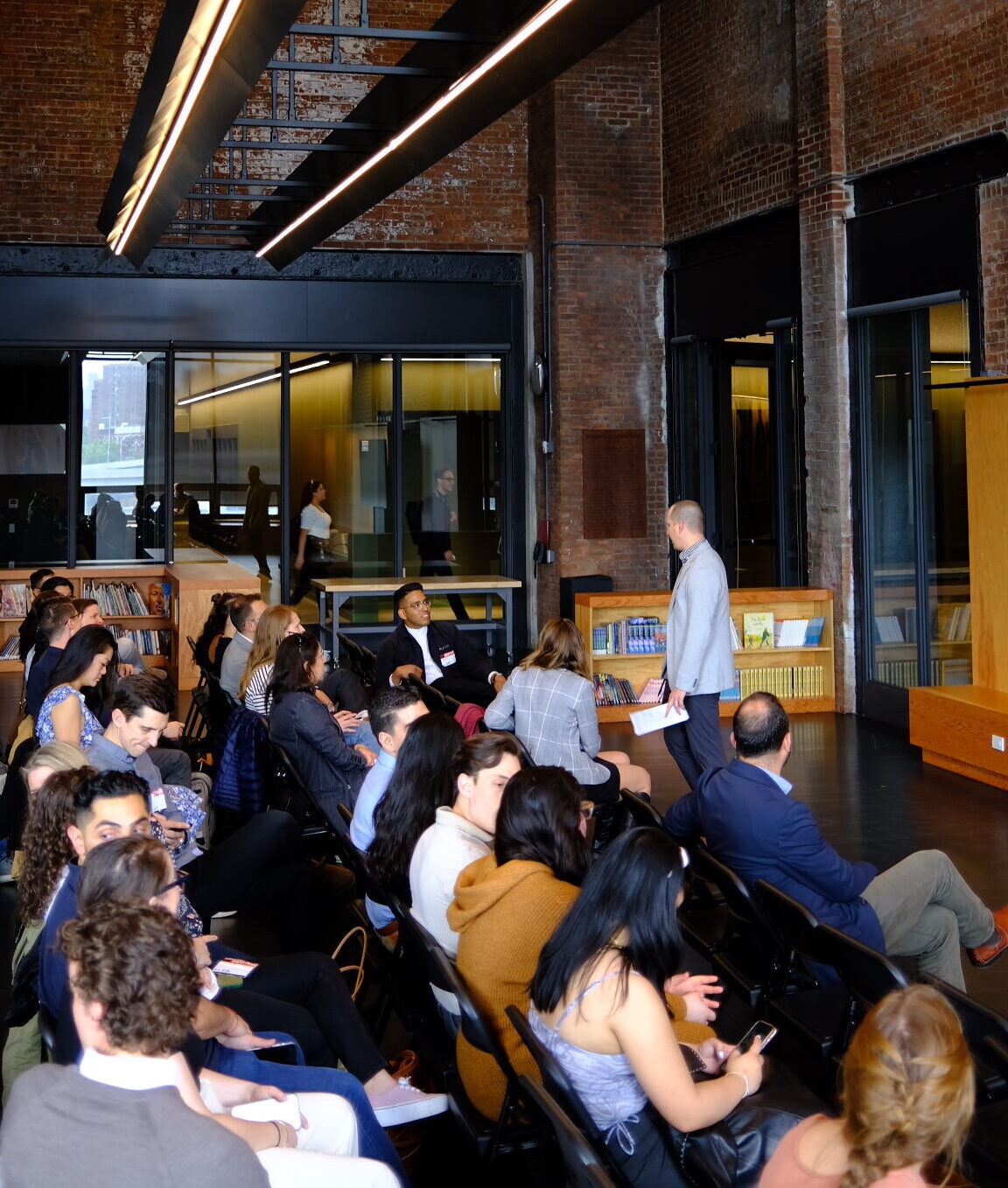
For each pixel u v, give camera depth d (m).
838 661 10.60
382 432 14.09
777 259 11.43
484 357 14.23
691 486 13.41
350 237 13.56
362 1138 2.99
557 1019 2.64
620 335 13.53
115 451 13.41
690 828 4.36
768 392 12.43
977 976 4.80
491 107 5.70
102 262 13.02
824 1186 1.92
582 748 5.83
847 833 6.87
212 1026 2.96
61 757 4.20
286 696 5.85
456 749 4.05
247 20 4.70
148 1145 1.95
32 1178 1.96
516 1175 3.35
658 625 10.69
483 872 3.15
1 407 13.09
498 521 14.43
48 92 12.72
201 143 6.62
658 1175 2.63
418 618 8.64
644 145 13.41
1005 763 7.64
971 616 8.41
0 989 4.76
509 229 13.96
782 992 3.82
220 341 13.43
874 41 9.84
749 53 11.61
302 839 4.99
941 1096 1.78
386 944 4.22
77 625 6.37
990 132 8.68
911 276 9.60
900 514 9.90
